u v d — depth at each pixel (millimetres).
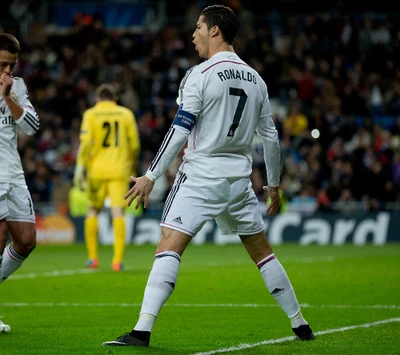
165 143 19656
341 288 35000
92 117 42688
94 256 45344
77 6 105938
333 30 94500
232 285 36281
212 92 19984
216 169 20062
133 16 105062
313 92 88438
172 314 27203
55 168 83188
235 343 21234
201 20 20891
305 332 21422
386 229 71000
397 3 97688
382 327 23906
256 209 20938
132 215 73125
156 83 93250
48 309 28406
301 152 79688
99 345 20688
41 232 74438
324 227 71625
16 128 22703
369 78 90250
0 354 19438
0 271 22516
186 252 60906
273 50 95250
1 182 22156
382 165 74375
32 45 101188
